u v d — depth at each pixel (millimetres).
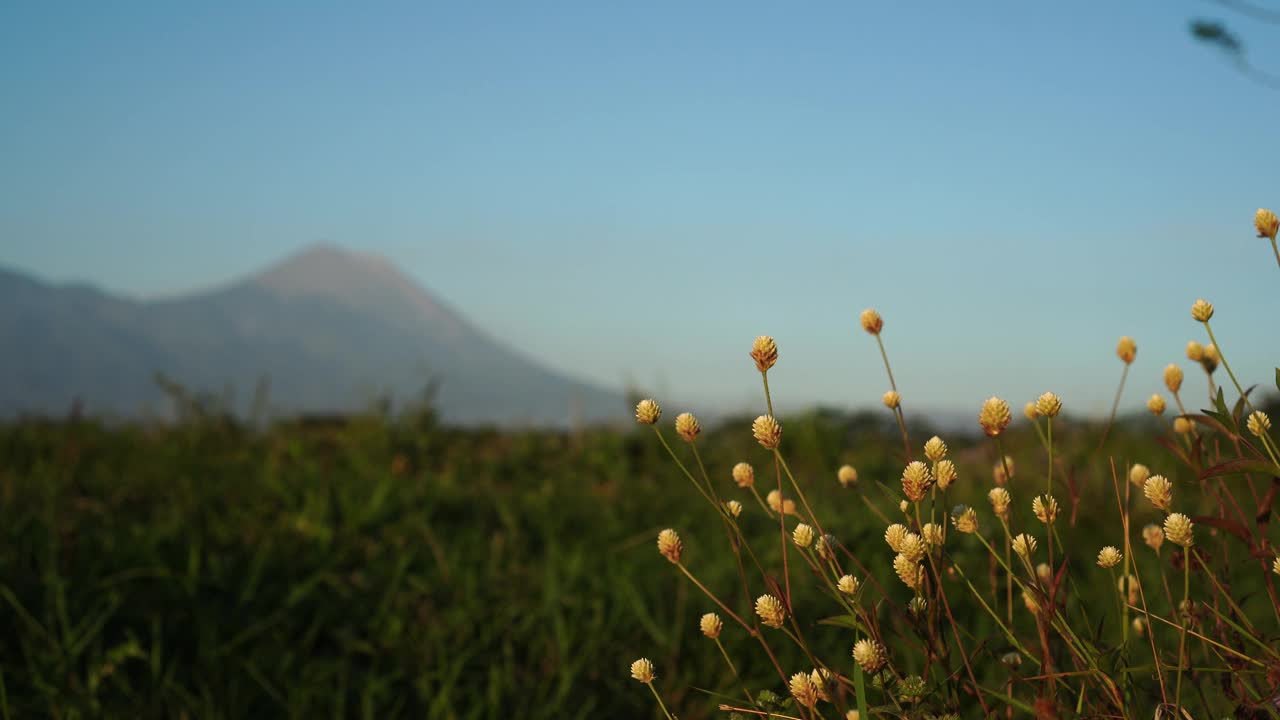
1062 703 1243
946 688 1230
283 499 4086
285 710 2270
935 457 1276
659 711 2393
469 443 6293
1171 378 1504
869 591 2684
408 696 2422
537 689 2451
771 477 5125
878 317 1452
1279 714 1142
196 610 2586
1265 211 1176
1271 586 1239
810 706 1225
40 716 2121
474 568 3334
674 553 1346
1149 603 2400
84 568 2766
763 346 1297
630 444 5863
